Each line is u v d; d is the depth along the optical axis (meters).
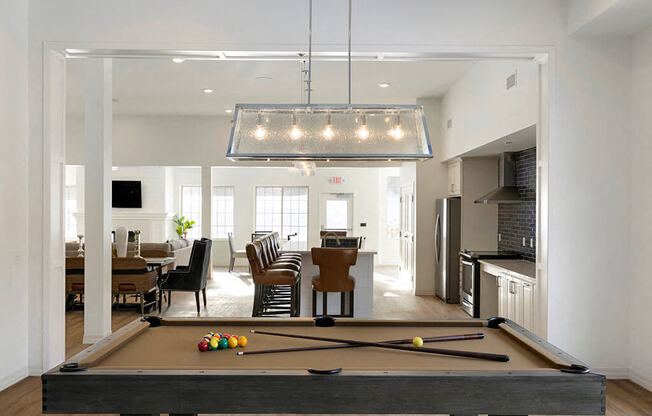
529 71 4.58
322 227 12.66
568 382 2.11
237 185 12.62
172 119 9.84
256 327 3.05
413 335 2.85
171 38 4.07
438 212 8.11
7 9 3.83
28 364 4.12
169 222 12.31
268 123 2.92
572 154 4.11
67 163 9.56
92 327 5.22
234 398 2.11
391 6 4.12
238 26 4.10
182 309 7.14
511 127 5.03
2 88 3.77
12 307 3.90
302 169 7.92
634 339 4.05
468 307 6.72
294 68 6.41
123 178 12.06
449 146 7.72
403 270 9.89
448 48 4.12
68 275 6.83
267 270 5.67
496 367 2.29
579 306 4.10
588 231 4.11
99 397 2.11
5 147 3.81
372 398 2.11
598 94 4.12
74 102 8.34
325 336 2.82
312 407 2.11
